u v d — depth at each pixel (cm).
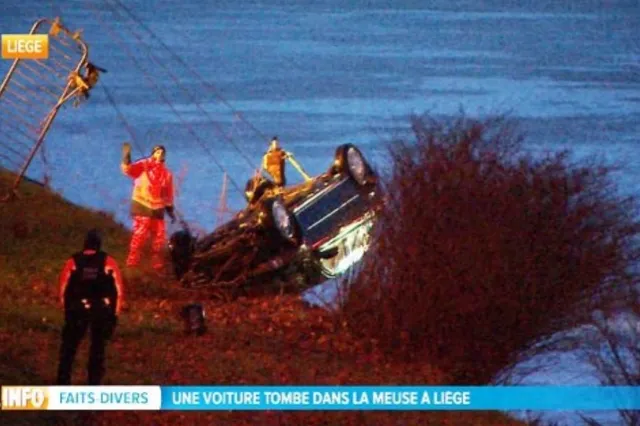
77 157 14912
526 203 5609
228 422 4975
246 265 6981
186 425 4900
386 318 5838
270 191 7388
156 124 19125
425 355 5772
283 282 7019
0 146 10294
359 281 6000
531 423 5366
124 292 6850
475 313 5634
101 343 4969
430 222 5709
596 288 5569
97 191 12062
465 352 5697
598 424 5056
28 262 7419
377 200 5966
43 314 6231
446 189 5703
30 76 11744
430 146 5803
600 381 5134
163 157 7519
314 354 5941
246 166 14525
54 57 11219
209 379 5434
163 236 7475
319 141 17562
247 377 5509
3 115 10269
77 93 9244
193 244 7075
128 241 8306
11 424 4650
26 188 9306
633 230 5631
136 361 5591
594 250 5578
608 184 5688
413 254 5753
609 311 5506
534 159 5759
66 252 7769
